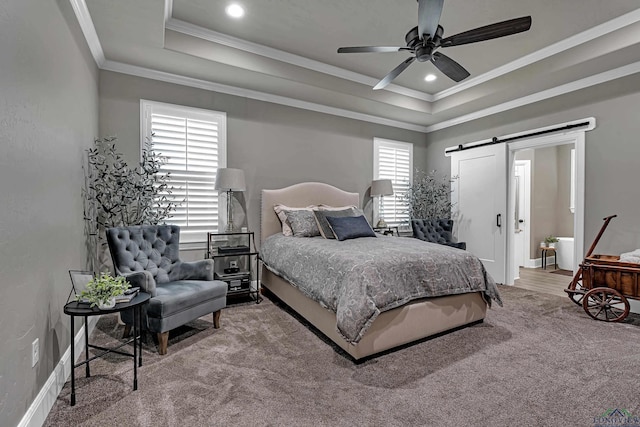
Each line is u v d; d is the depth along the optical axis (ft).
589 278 10.49
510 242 15.38
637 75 11.00
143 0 7.87
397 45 11.71
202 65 11.35
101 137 11.00
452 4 9.25
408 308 7.95
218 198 13.15
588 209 12.25
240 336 8.89
